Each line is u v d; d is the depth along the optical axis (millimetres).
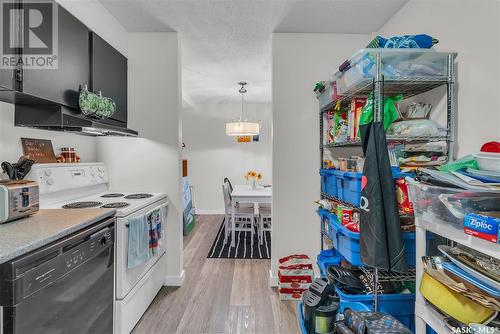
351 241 1631
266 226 4711
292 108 2627
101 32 2125
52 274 1148
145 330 1946
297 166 2637
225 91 4887
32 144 1865
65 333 1240
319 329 1193
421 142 1761
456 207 1053
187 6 2145
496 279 953
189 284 2652
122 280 1774
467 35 1517
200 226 4957
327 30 2551
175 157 2617
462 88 1554
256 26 2469
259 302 2330
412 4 2012
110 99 2014
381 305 1529
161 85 2600
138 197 2309
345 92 1849
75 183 2143
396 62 1537
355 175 1647
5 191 1320
